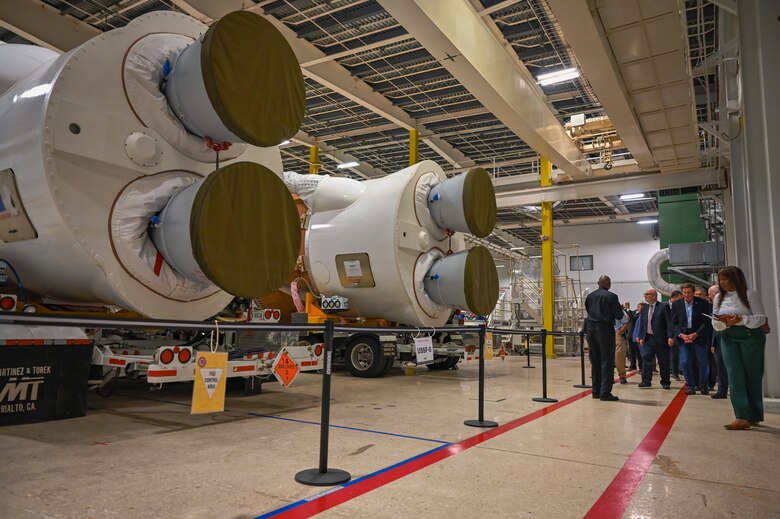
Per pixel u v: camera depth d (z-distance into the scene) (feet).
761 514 9.61
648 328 31.09
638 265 99.55
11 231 16.46
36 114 15.23
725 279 18.61
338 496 9.96
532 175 68.95
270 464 12.05
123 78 16.44
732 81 36.58
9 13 37.04
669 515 9.46
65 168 15.26
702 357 27.78
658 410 21.86
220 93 15.24
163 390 23.90
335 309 29.43
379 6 38.11
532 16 39.22
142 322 9.42
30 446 13.01
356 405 21.06
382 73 48.14
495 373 37.45
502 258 76.18
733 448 15.03
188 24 18.75
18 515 8.46
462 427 17.02
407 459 12.82
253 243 15.67
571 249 105.50
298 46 42.22
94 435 14.46
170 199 16.85
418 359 17.02
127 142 16.26
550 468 12.34
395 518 8.88
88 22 41.47
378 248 28.71
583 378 29.50
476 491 10.48
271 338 21.93
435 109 55.31
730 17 34.04
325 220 31.17
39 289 17.88
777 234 23.09
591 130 54.80
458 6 33.63
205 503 9.32
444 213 29.40
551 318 61.16
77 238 15.33
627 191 59.11
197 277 16.78
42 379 15.89
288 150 70.18
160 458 12.32
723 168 55.26
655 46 32.73
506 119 42.83
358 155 71.56
